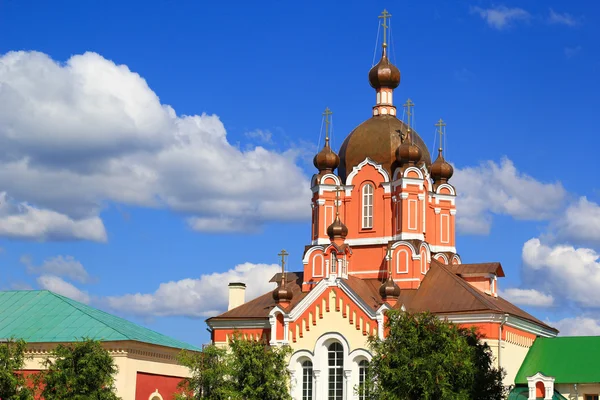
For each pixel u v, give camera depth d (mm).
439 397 71875
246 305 100125
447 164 105562
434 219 103125
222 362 80438
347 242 99750
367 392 74938
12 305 95125
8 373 75000
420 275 95500
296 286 98938
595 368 89625
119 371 87625
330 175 101750
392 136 101438
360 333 89750
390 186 99562
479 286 99375
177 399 78062
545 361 91938
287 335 92062
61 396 76562
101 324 90375
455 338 74312
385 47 105875
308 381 91312
